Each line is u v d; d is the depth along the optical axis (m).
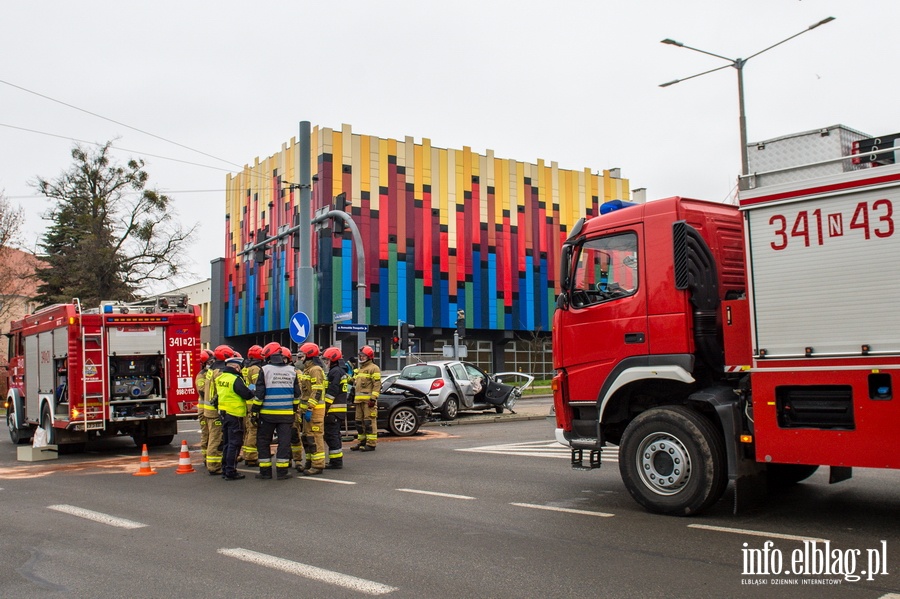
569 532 6.84
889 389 6.21
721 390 7.45
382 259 42.25
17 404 17.39
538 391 38.62
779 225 6.88
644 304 7.88
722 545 6.27
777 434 6.80
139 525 7.53
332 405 11.72
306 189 19.83
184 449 11.84
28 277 42.62
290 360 11.52
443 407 20.36
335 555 6.15
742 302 7.30
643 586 5.17
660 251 7.82
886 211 6.27
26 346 17.03
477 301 45.62
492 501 8.49
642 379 7.96
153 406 15.14
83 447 15.68
